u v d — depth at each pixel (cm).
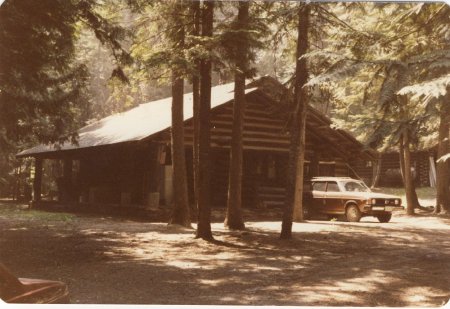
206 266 956
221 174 2472
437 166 2300
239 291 747
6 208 2566
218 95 2322
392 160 4212
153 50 1421
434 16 955
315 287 777
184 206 1627
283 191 2436
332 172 2747
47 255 1061
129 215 2053
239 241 1281
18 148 2888
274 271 912
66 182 2736
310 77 1313
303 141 1888
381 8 1372
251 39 1209
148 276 857
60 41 1138
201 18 1334
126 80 1248
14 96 1190
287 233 1332
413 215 2259
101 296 707
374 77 692
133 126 2269
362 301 688
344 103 1745
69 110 1533
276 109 2180
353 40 1109
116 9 1305
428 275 874
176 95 1617
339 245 1252
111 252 1104
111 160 2470
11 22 979
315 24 1434
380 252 1147
